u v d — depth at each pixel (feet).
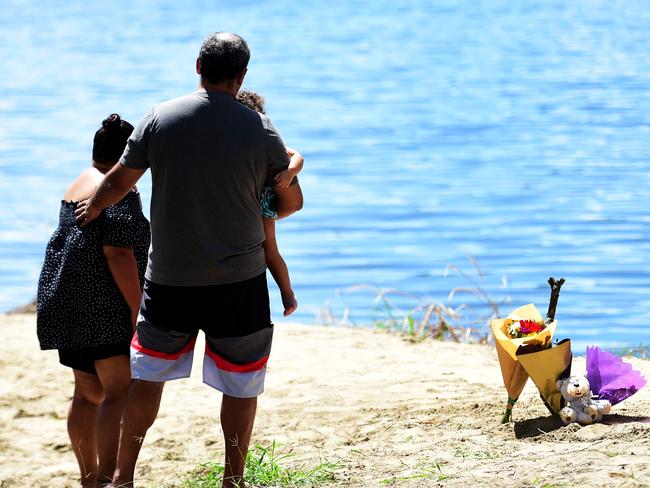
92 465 78.28
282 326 136.56
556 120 403.75
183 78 572.51
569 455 66.18
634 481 58.70
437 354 118.01
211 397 105.60
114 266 72.08
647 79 517.14
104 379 73.82
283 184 65.57
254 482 73.31
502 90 503.61
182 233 63.62
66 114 444.14
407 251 223.51
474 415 83.92
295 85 547.08
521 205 261.44
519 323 76.89
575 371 102.37
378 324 147.13
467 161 330.75
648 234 222.89
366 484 68.13
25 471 95.09
